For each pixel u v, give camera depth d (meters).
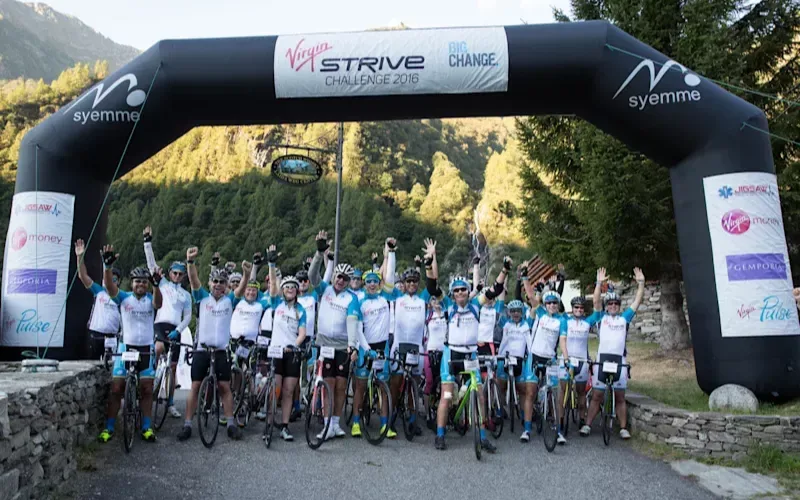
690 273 7.14
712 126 6.99
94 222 7.39
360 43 7.35
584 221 11.52
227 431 6.18
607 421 6.44
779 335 6.59
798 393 6.56
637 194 9.89
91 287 6.50
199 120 7.70
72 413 5.02
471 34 7.33
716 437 5.82
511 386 6.99
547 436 6.16
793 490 4.95
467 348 6.02
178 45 7.38
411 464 5.44
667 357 11.25
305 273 7.64
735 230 6.79
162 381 6.60
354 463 5.41
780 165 10.75
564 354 6.72
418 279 6.85
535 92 7.35
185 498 4.38
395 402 6.66
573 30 7.29
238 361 6.97
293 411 7.17
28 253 6.95
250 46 7.35
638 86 7.10
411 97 7.38
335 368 6.27
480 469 5.36
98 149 7.28
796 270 11.17
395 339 6.79
